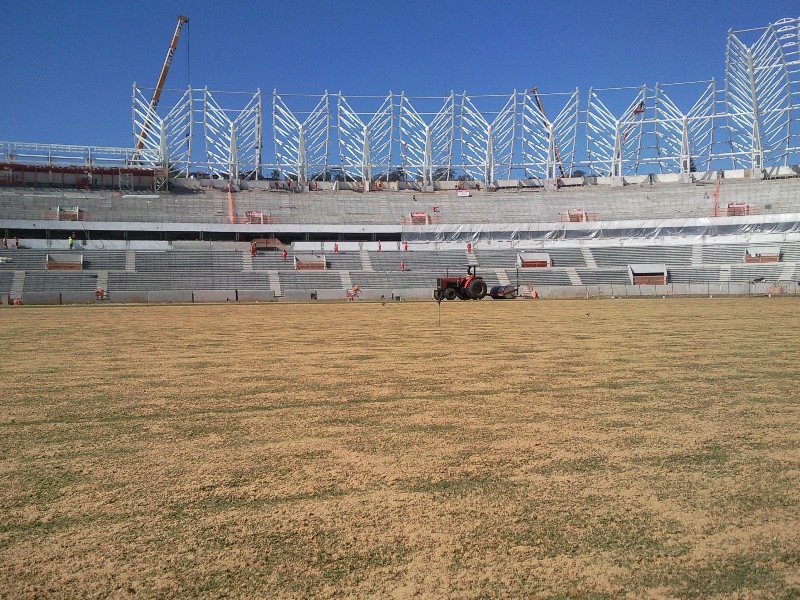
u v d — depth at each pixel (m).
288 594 3.61
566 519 4.55
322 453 6.17
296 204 68.25
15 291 50.53
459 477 5.44
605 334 17.39
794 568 3.86
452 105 73.12
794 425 7.08
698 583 3.69
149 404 8.42
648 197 67.94
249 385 9.76
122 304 42.53
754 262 58.44
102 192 64.06
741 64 66.81
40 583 3.77
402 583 3.71
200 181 69.19
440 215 68.62
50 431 7.07
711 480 5.31
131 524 4.56
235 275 56.59
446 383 9.80
